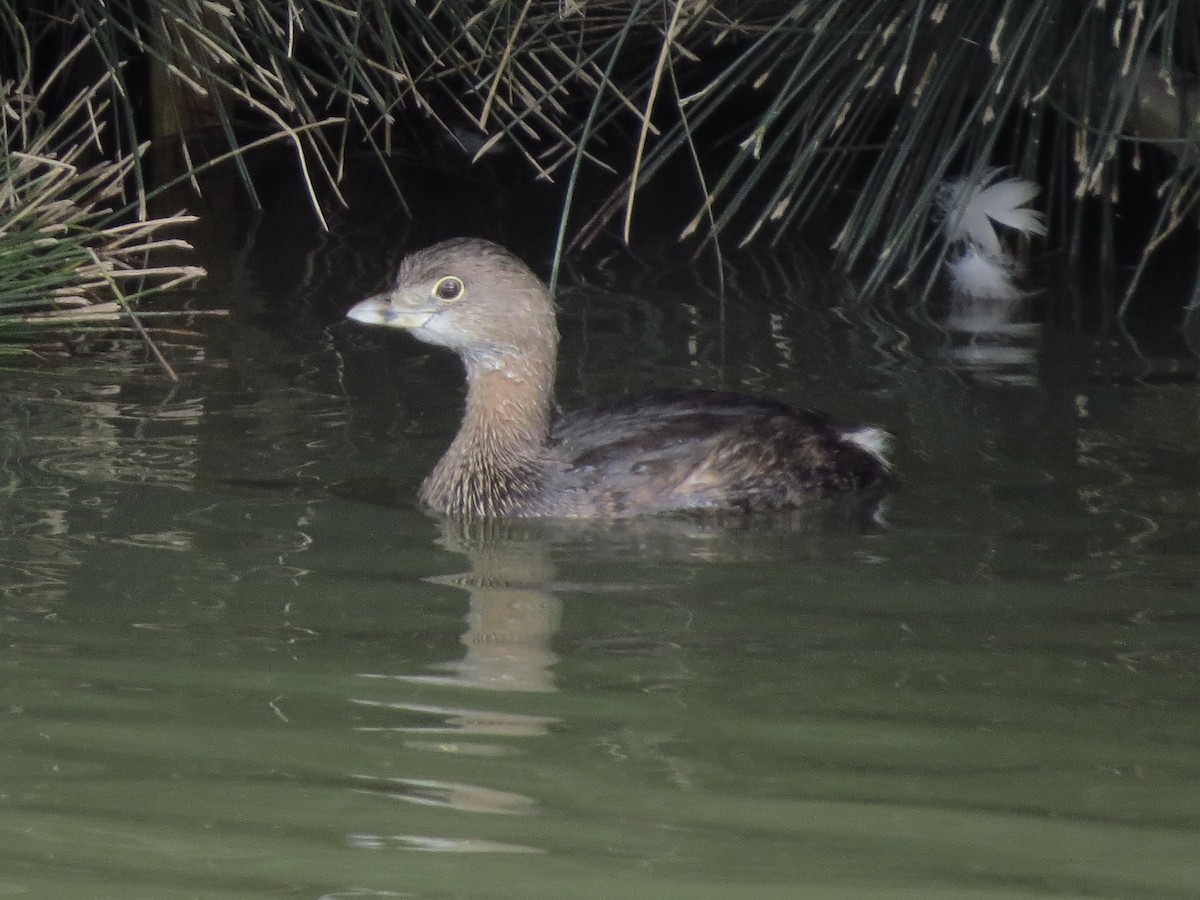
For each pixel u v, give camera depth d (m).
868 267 16.22
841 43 13.46
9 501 10.16
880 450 11.02
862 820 6.27
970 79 15.38
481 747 6.91
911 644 8.05
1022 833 6.15
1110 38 14.40
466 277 10.91
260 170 19.94
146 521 9.89
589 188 19.41
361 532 9.89
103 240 15.48
